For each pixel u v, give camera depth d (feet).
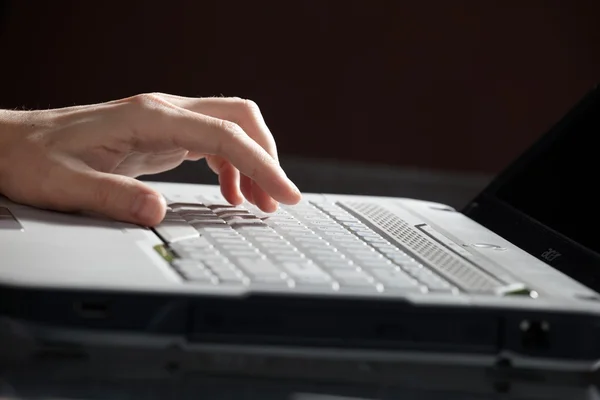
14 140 2.96
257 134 3.39
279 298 1.98
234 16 10.25
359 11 10.28
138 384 1.82
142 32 10.18
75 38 10.11
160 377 1.87
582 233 3.01
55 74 10.15
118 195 2.68
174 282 2.00
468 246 2.91
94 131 2.95
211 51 10.28
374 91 10.43
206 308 1.95
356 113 10.49
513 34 10.23
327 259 2.39
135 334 1.93
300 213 3.18
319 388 1.89
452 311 2.05
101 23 10.12
